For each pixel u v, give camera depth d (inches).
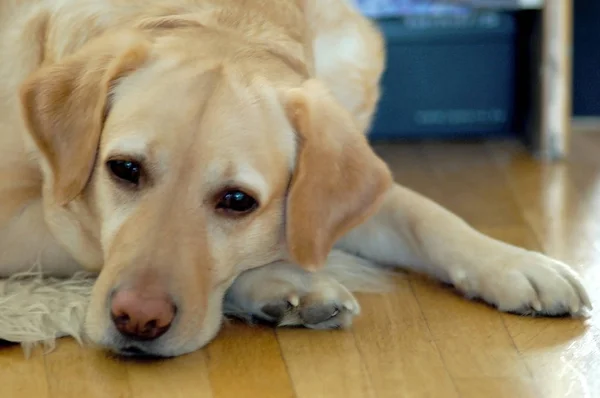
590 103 146.5
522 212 119.5
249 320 92.2
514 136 144.8
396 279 102.1
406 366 86.6
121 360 85.5
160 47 85.8
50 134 86.1
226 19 91.0
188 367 85.0
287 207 86.2
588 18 142.6
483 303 97.3
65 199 85.6
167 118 80.4
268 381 83.7
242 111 82.4
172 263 79.7
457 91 140.6
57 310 90.2
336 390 82.9
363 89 106.9
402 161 136.0
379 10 136.9
